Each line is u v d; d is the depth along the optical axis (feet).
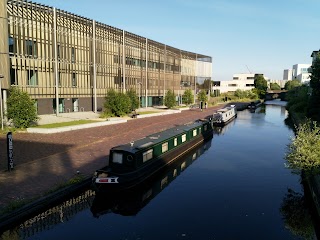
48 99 132.16
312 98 134.72
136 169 53.98
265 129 134.00
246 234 40.42
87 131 97.35
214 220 44.27
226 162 77.20
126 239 38.27
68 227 40.96
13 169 53.42
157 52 220.84
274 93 425.28
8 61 101.60
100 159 62.85
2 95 101.40
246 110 239.30
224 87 482.28
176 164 74.38
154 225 42.50
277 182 61.98
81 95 150.71
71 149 70.44
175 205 49.96
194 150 90.27
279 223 43.75
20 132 87.92
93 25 147.33
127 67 183.21
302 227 42.65
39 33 124.16
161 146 67.51
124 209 49.11
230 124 150.92
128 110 140.36
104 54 162.09
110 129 104.17
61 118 120.57
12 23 112.78
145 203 50.80
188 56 275.59
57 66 130.00
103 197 49.73
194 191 56.49
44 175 51.03
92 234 39.32
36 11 121.70
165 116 161.07
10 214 36.65
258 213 47.14
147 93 211.41
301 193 55.83
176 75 255.91
